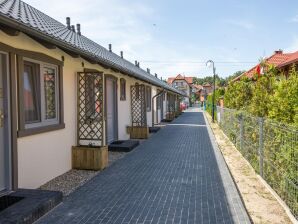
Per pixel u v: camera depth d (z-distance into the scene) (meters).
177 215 4.79
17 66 5.46
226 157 9.80
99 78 8.20
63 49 6.25
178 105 36.09
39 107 6.39
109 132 11.52
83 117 8.16
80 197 5.63
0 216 4.11
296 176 4.75
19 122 5.50
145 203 5.33
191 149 11.13
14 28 4.24
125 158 9.41
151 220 4.59
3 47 5.03
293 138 4.88
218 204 5.27
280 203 5.36
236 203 5.31
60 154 7.23
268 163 6.40
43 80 6.53
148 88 18.61
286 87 6.25
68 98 7.69
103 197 5.64
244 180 7.00
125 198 5.59
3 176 5.21
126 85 13.58
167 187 6.30
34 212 4.41
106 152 8.17
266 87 8.01
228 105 15.27
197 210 5.00
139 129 13.95
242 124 9.88
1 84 5.17
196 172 7.60
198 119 28.62
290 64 10.03
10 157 5.26
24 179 5.68
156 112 23.03
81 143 8.30
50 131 6.69
